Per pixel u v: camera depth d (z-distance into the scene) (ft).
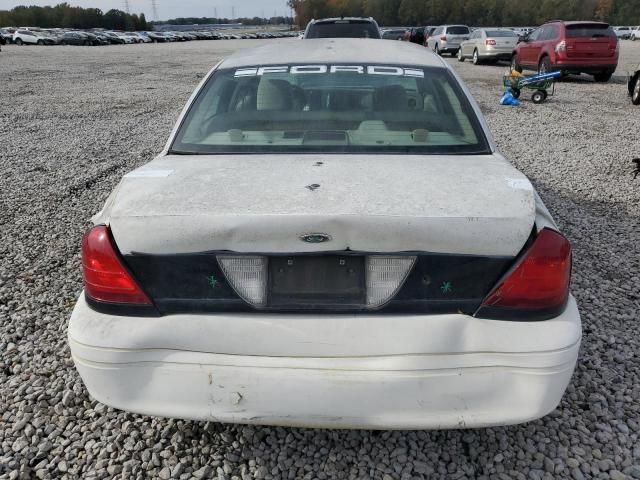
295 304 6.46
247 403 6.49
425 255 6.29
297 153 8.42
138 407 6.66
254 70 10.22
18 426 8.41
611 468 7.68
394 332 6.35
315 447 8.03
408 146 8.61
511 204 6.51
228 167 7.78
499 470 7.64
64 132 32.17
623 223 17.10
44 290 12.87
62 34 173.06
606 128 32.45
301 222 6.13
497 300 6.39
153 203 6.61
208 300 6.48
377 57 10.66
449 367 6.33
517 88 41.16
